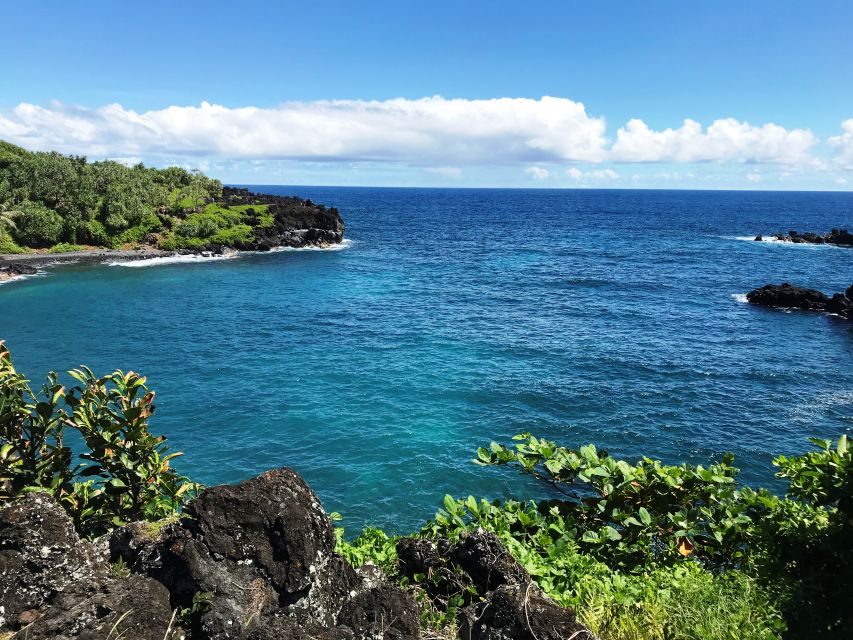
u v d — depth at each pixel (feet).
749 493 22.94
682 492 22.84
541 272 253.44
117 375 18.97
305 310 173.17
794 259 293.84
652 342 140.67
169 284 208.85
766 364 123.75
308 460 77.92
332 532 13.84
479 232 443.73
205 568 12.22
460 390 104.83
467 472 74.79
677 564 20.95
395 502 68.33
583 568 19.48
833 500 19.57
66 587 12.00
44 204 264.72
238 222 310.24
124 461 17.90
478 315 169.48
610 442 85.81
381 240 371.15
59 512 12.79
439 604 16.33
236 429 87.30
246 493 12.91
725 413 96.78
